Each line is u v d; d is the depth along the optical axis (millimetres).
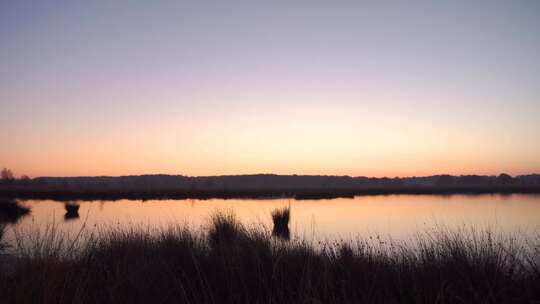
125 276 4586
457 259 4625
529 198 46094
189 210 26422
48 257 4527
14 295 3576
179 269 5332
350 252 5641
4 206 25094
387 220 19516
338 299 3834
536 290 4012
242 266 4871
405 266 4785
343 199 45781
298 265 5055
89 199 43375
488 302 3840
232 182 115375
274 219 15461
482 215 21125
